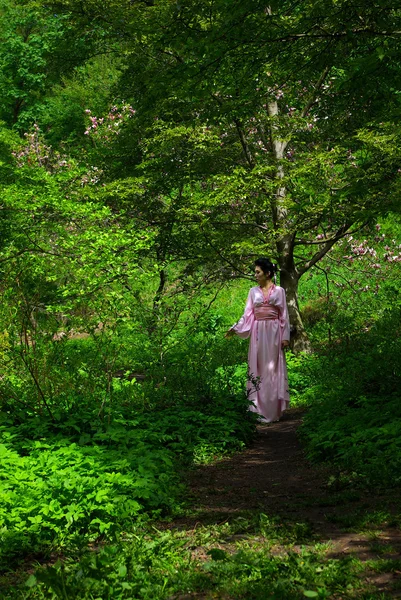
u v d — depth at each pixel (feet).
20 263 30.83
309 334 63.67
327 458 24.68
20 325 28.43
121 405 32.53
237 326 38.24
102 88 125.80
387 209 32.55
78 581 12.92
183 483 22.59
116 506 17.60
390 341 39.73
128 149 63.82
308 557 13.58
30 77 134.10
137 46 54.80
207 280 58.23
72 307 30.71
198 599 12.44
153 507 18.84
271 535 15.72
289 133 54.80
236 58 30.04
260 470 25.09
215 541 15.81
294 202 51.31
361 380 34.47
